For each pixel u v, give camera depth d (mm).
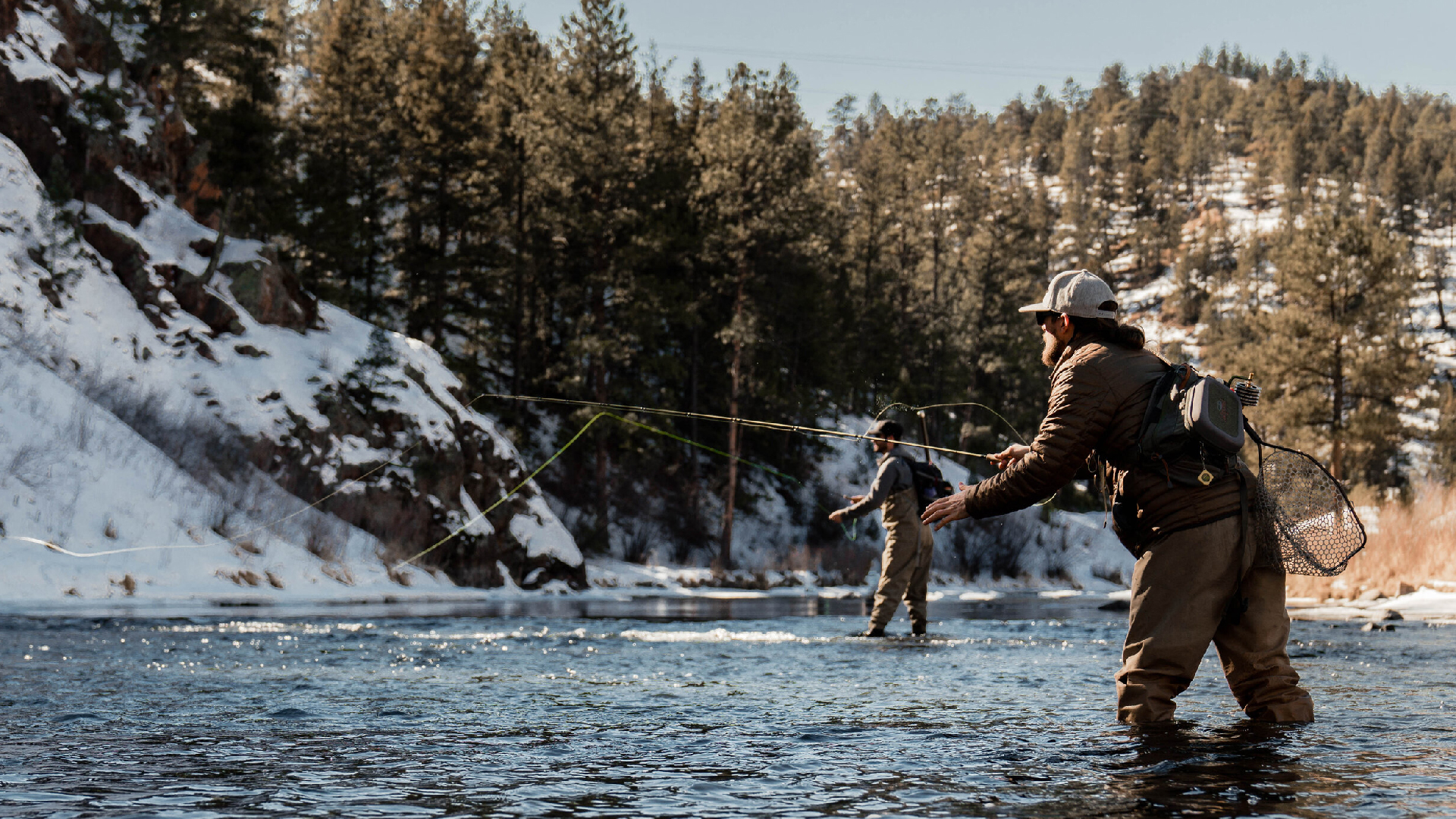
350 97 52750
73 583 15109
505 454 28938
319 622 10562
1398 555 15484
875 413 9484
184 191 32500
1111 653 7035
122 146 27703
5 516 16141
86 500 17625
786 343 45281
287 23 91375
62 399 19516
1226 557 3596
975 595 26000
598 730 3572
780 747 3199
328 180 46312
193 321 24500
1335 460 41000
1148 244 158375
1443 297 136875
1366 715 3814
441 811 2291
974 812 2268
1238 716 3811
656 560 38094
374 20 71375
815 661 6426
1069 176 193125
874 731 3520
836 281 53625
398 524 24609
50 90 25781
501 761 2943
